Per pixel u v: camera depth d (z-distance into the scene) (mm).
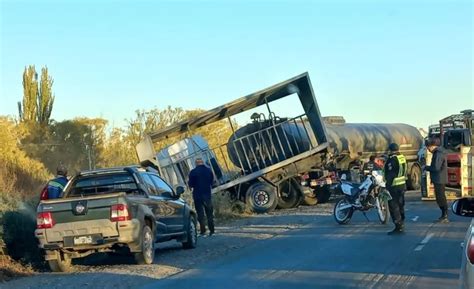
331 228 17438
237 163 25609
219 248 15164
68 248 12586
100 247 12609
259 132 25625
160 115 40156
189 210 15656
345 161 29281
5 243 13156
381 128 31766
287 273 11188
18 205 14273
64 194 13758
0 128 32000
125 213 12555
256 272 11469
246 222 21094
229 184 24766
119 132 40156
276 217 22125
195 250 15141
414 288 9586
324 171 25969
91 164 36031
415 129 34188
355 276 10594
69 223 12578
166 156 24844
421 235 15125
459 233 15203
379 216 17719
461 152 22328
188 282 10875
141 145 24859
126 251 13211
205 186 17812
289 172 25594
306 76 23969
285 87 24359
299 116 25938
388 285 9836
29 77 44500
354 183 18531
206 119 25672
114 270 12523
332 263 11930
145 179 14273
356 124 30953
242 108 26266
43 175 30203
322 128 25078
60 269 12938
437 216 19062
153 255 13414
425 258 12047
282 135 25641
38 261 13703
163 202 14297
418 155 32719
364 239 14938
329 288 9805
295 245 14594
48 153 39312
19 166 28828
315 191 26922
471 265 5500
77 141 40625
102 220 12531
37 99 44469
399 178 15578
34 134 40906
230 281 10750
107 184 13914
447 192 22859
